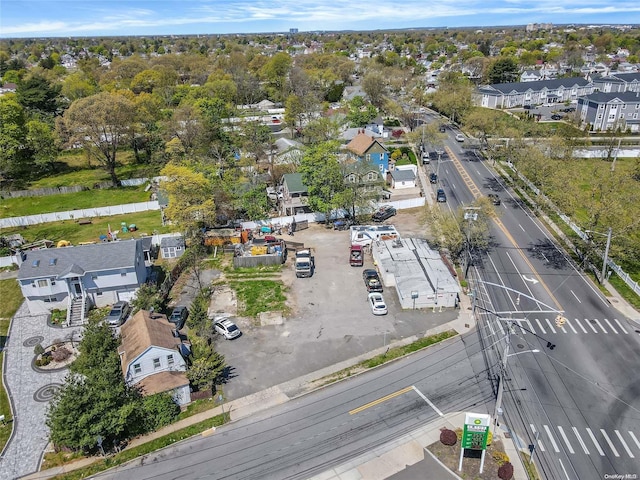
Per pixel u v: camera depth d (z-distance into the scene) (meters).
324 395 36.25
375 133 106.00
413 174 83.44
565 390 35.88
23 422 34.78
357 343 42.19
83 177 94.44
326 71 167.62
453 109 124.38
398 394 36.09
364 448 31.31
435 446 31.30
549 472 29.11
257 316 46.59
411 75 176.25
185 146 94.31
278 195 77.62
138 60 187.50
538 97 148.62
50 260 48.41
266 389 37.03
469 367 38.81
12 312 49.44
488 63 194.00
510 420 33.22
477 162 96.06
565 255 57.41
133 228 67.62
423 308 47.12
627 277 50.91
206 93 135.75
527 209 72.00
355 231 60.66
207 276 54.78
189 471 30.05
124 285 49.91
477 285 51.00
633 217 50.28
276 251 57.84
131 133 92.75
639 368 38.16
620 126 115.50
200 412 35.03
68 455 31.80
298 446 31.67
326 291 50.69
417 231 65.00
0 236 66.00
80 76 154.75
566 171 66.69
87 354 37.75
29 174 96.62
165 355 35.84
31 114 112.56
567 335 42.50
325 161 66.88
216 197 66.31
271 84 171.50
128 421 32.00
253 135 99.06
